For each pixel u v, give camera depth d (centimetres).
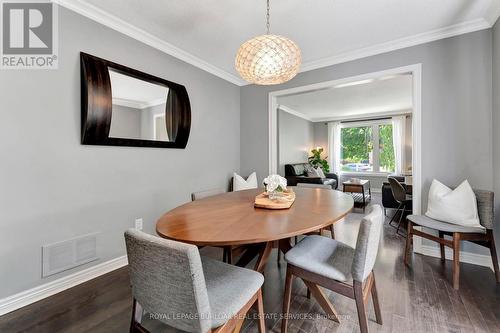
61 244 190
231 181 374
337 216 140
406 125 664
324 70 313
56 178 187
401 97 515
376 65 277
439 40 242
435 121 245
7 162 163
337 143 762
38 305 171
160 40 257
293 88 340
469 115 230
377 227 123
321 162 725
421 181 251
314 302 173
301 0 194
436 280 200
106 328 149
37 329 148
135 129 239
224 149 362
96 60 205
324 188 267
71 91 193
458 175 235
